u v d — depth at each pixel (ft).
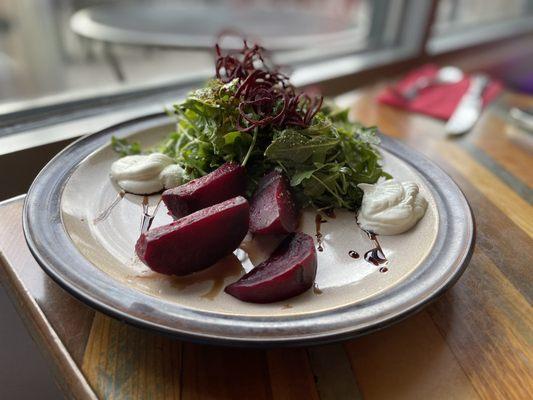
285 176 0.86
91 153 0.86
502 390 0.57
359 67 1.71
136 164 0.85
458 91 1.53
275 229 0.73
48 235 0.64
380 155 0.95
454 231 0.71
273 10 2.89
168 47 1.87
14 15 1.66
